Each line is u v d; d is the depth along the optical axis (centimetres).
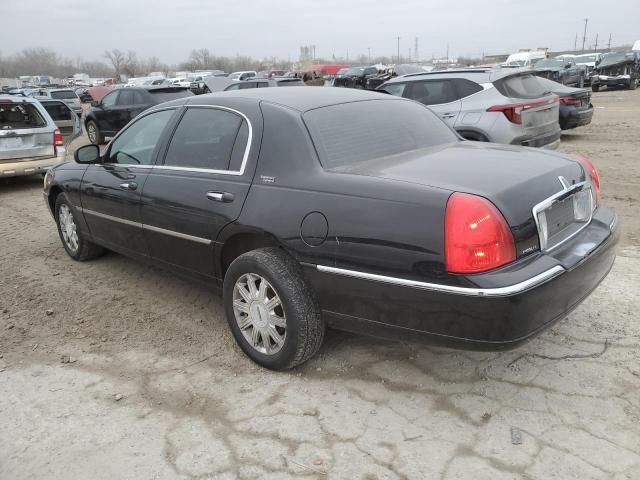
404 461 271
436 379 337
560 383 326
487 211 271
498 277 268
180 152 413
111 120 1572
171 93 1549
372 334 311
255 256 339
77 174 519
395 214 287
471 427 293
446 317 277
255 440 292
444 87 856
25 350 396
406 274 283
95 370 366
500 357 356
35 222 755
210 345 393
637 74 3088
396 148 369
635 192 748
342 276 305
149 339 405
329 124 356
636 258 510
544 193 299
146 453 286
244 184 354
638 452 269
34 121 1004
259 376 350
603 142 1203
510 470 262
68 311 458
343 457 276
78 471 275
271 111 363
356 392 328
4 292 502
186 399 330
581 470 260
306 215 317
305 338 330
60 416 318
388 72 3669
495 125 788
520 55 4241
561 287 285
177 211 396
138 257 464
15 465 282
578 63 3806
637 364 340
